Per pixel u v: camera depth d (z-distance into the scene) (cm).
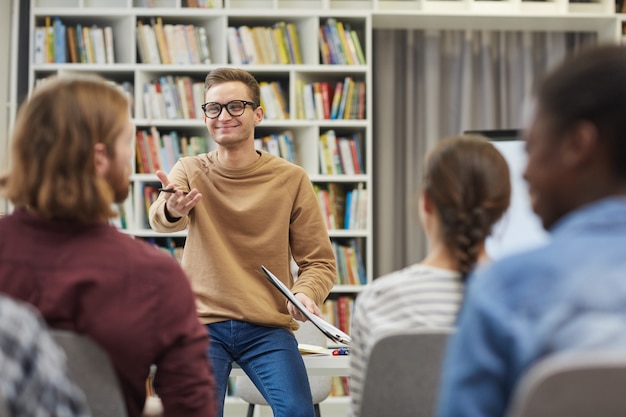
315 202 301
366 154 512
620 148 91
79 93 146
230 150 292
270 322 281
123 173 152
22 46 525
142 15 505
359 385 168
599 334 83
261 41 509
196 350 155
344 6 526
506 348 86
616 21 526
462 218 155
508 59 559
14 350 93
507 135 414
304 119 509
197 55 507
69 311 145
